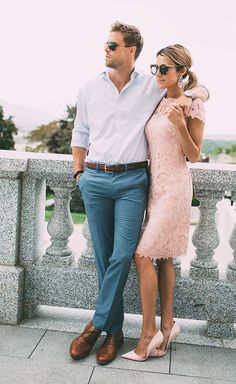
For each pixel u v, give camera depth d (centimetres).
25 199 350
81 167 326
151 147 300
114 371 296
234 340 343
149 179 308
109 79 299
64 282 355
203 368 304
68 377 287
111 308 306
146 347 308
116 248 300
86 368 298
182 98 286
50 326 351
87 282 354
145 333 309
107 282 305
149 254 301
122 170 299
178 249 306
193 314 348
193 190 342
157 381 287
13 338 331
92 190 305
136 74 301
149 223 302
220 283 344
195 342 337
